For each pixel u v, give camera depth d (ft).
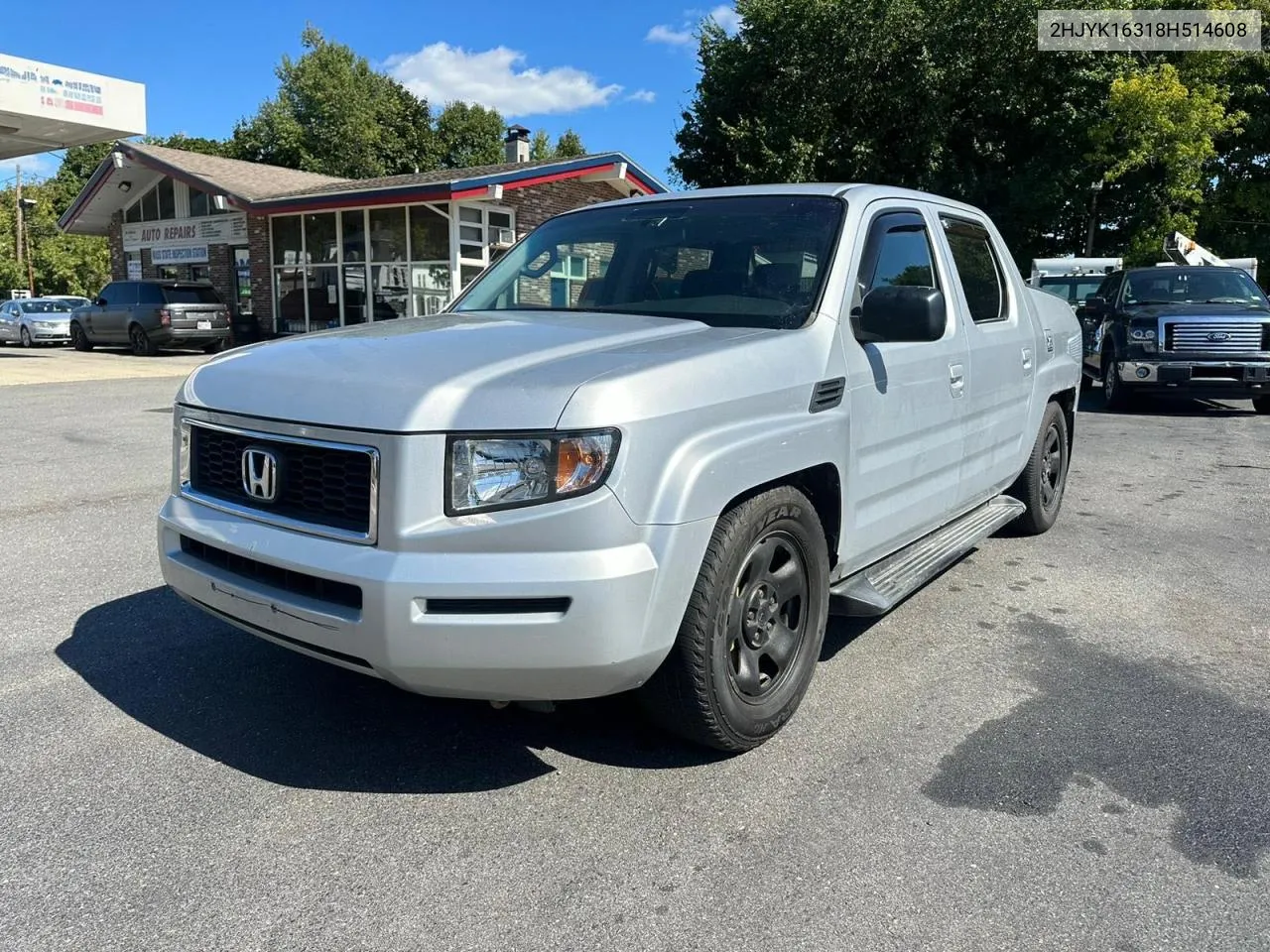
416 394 8.73
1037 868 8.54
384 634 8.38
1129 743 10.92
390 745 10.68
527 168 63.16
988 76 86.94
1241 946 7.54
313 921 7.72
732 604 9.81
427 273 67.31
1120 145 84.48
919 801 9.61
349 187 71.05
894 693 12.21
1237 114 83.46
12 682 12.17
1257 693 12.34
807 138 89.71
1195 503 23.49
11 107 57.93
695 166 98.73
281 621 9.21
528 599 8.36
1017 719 11.51
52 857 8.52
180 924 7.66
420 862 8.54
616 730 11.09
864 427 11.60
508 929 7.65
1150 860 8.68
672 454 8.91
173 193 86.17
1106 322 42.60
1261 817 9.39
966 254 15.69
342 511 8.98
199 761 10.26
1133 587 16.80
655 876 8.36
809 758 10.50
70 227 91.91
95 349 78.07
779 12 88.48
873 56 86.17
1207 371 37.91
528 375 8.94
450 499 8.46
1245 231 99.25
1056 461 20.42
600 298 13.04
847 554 11.80
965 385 14.37
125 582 16.24
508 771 10.15
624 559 8.51
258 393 9.81
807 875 8.39
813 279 11.64
